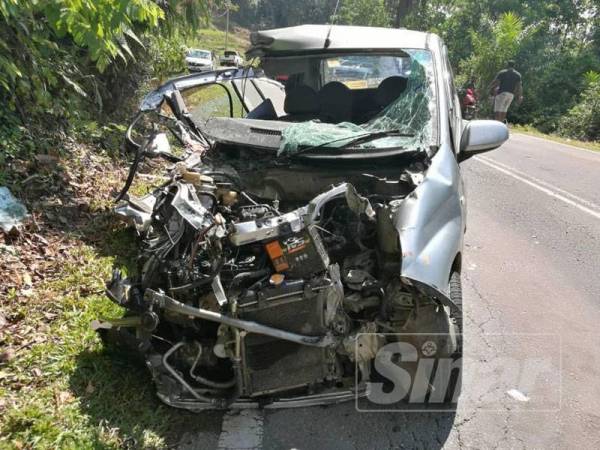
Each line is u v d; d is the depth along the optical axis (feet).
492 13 93.04
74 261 14.37
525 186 27.91
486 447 9.80
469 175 30.17
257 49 15.34
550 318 14.29
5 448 8.70
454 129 13.17
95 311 12.43
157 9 14.11
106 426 9.53
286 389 9.95
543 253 18.74
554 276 16.89
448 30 89.97
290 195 11.87
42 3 12.97
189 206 10.52
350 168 11.68
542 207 24.13
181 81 14.75
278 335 9.48
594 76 71.51
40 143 18.70
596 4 92.22
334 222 11.12
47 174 17.67
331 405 10.69
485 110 64.23
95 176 19.24
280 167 11.86
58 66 20.02
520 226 21.47
